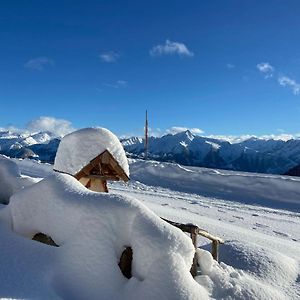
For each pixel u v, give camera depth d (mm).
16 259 5457
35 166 29609
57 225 5879
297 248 10070
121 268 5477
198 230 6613
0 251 5621
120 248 5527
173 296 5035
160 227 5504
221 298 5707
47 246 5727
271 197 23578
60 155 8969
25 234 6246
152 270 5223
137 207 5691
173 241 5398
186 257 5441
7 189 8984
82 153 8758
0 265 5281
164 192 22641
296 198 23016
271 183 25219
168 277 5148
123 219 5613
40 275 5227
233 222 14227
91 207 5691
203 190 25109
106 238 5453
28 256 5539
